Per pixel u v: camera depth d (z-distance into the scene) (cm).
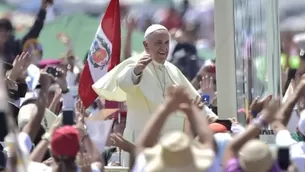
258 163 1773
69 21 4944
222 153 2166
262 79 2912
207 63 3734
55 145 1934
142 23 5472
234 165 1847
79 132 2133
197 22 5441
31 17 4641
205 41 5325
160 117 1855
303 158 2244
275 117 2039
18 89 2852
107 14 3186
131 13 5466
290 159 2022
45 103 2188
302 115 2386
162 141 1700
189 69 4678
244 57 2991
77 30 4947
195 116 1864
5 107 1820
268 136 2489
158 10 5566
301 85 2114
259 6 2911
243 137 1945
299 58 3086
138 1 5550
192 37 5241
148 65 2705
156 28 2706
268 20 2870
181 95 1845
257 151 1781
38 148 2138
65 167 1944
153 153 1744
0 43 3039
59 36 4775
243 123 2972
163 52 2705
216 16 3031
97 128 2645
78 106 2258
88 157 2005
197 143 1825
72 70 3981
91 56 3175
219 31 3031
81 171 1997
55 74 3225
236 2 3005
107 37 3177
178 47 4762
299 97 2122
